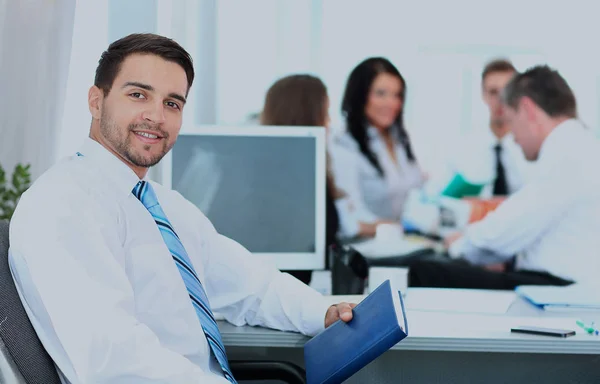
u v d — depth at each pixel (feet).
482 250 9.72
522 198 9.58
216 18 9.63
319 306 5.11
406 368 5.76
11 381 3.87
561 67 9.84
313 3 9.87
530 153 9.79
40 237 4.09
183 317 4.68
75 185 4.41
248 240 6.84
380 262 9.72
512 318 5.61
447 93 10.12
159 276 4.64
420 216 9.86
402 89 9.82
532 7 10.14
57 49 7.98
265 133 6.83
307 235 6.86
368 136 9.80
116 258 4.43
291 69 9.91
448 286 9.69
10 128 7.97
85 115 8.16
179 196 5.50
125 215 4.62
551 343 4.88
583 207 9.46
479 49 10.11
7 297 4.00
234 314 5.43
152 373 3.95
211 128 6.79
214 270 5.46
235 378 5.11
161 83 4.69
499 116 9.95
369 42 10.04
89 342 3.92
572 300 6.19
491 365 5.77
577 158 9.48
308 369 4.82
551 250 9.52
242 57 9.78
